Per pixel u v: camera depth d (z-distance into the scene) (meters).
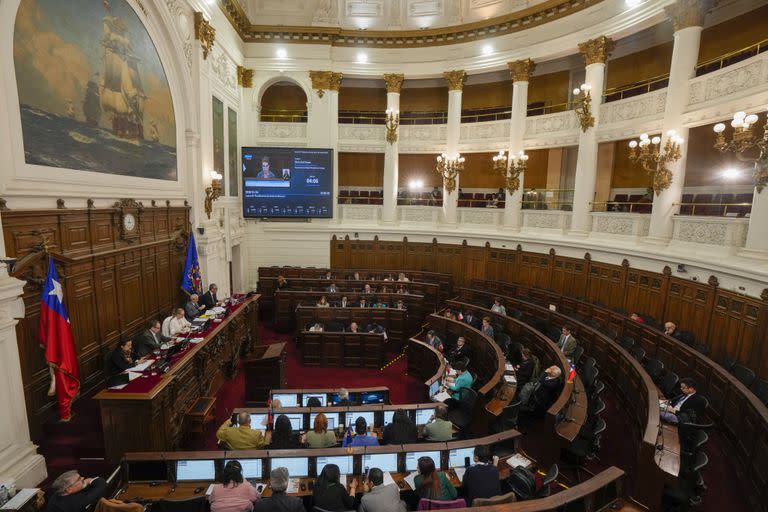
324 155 17.30
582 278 13.76
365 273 17.42
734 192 12.24
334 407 6.29
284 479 4.05
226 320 10.05
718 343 9.26
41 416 6.46
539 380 7.81
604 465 6.77
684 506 5.16
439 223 18.22
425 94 21.00
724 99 9.54
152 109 9.86
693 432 5.82
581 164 13.80
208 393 8.84
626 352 8.66
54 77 6.74
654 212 11.33
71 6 7.09
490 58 16.41
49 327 6.19
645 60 15.36
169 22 10.28
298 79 17.67
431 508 4.14
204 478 4.82
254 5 17.05
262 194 17.12
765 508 5.45
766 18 11.55
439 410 6.07
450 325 11.34
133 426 6.18
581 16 13.79
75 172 7.27
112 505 3.91
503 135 16.72
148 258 9.84
